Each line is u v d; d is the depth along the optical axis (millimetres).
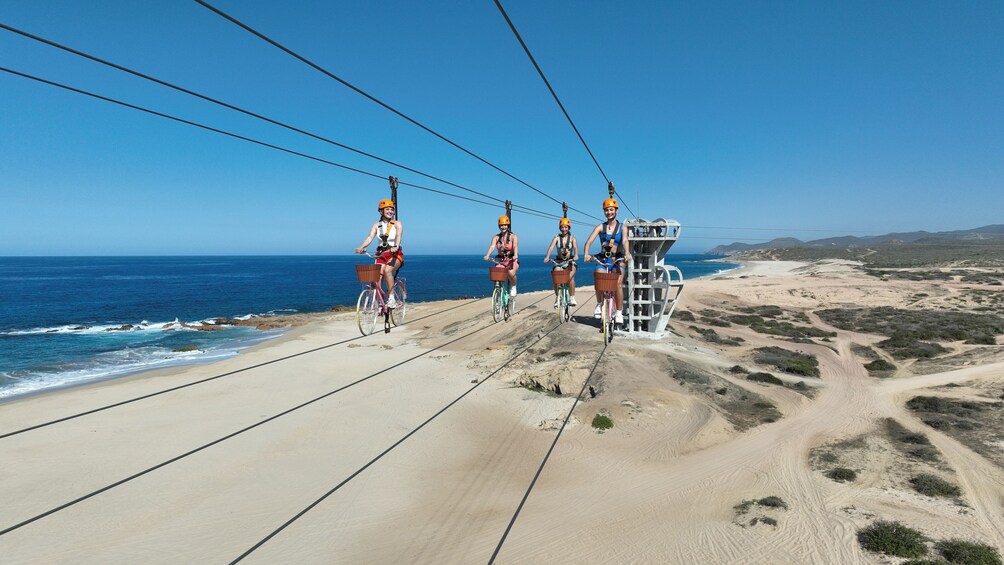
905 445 17094
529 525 13453
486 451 18188
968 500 13391
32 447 18641
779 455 16578
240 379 28078
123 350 39156
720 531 12531
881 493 13875
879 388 23922
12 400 25688
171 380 28656
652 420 19703
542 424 20328
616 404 21062
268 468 17000
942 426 18547
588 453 17594
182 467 17016
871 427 18938
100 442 19141
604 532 12938
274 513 14336
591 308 40875
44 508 14547
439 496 15156
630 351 27078
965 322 41688
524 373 26156
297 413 22359
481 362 29938
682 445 17734
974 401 21266
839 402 21906
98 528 13602
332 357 33094
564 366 25406
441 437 19500
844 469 15172
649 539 12453
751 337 37281
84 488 15648
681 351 28031
